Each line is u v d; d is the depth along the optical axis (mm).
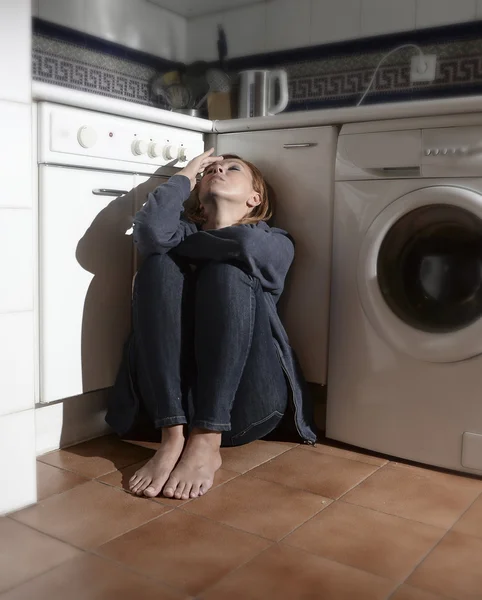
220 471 1591
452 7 2225
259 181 1812
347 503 1424
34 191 1548
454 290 1647
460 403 1567
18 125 1308
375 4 2361
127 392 1721
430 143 1574
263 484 1518
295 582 1109
